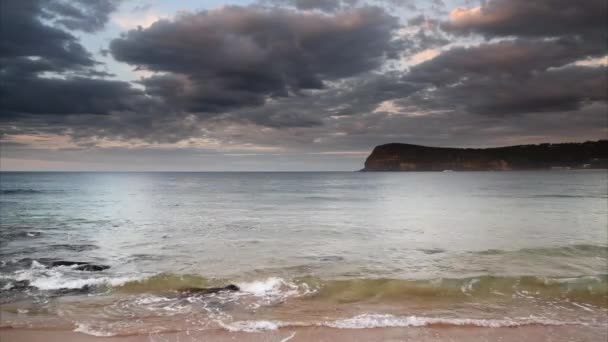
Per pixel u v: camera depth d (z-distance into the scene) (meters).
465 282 9.73
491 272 11.36
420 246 15.66
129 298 8.81
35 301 8.59
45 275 11.02
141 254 14.17
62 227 21.17
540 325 7.12
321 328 6.91
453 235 18.48
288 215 27.38
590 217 25.03
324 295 9.06
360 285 9.68
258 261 12.98
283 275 11.06
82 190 57.09
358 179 128.88
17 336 6.57
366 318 7.39
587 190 54.66
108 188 63.72
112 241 16.89
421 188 67.31
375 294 9.14
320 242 16.66
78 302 8.52
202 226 21.70
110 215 26.81
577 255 13.69
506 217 25.47
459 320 7.28
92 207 32.41
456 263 12.62
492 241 16.77
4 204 34.72
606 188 59.44
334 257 13.61
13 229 20.36
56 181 93.19
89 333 6.70
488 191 55.22
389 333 6.70
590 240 16.80
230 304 8.41
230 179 130.25
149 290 9.41
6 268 11.92
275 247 15.52
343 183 94.69
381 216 26.69
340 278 10.59
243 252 14.52
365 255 13.95
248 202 38.69
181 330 6.83
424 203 36.84
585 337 6.57
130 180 112.44
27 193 49.69
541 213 27.48
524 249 14.72
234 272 11.47
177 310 8.01
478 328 6.94
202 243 16.41
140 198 42.94
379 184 87.75
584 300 8.67
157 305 8.33
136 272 11.50
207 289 9.50
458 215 26.89
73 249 15.15
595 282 9.61
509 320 7.37
